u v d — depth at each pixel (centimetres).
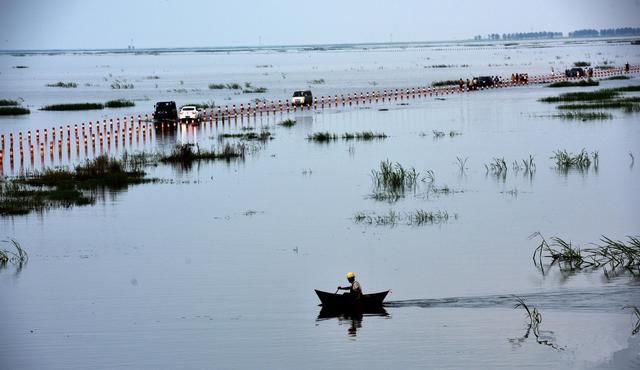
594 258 4500
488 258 4569
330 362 3206
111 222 5775
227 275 4419
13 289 4272
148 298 4066
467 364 3156
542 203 5953
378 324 3631
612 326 3497
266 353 3328
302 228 5425
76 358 3312
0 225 5766
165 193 6800
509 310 3734
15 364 3266
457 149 8700
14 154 9375
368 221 5575
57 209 6272
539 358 3178
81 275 4497
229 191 6800
